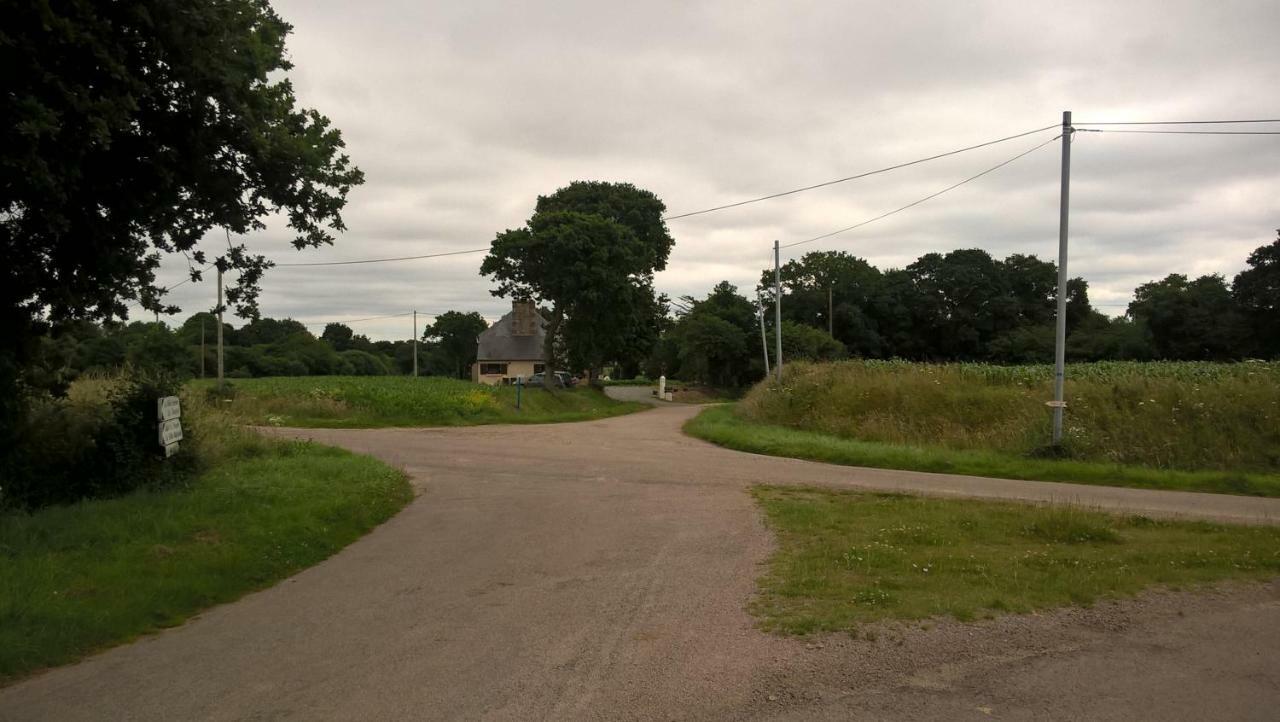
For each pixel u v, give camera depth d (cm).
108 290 1162
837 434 2467
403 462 1795
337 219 1226
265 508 1050
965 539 931
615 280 4831
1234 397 2005
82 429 1148
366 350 12781
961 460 1812
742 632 596
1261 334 5394
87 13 831
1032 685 488
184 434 1288
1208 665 523
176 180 1041
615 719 443
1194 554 836
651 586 745
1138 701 464
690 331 6688
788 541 933
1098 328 7238
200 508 1014
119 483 1136
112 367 1934
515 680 507
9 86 811
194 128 1008
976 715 444
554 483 1491
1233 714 446
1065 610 641
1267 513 1198
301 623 657
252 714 461
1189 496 1398
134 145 994
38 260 1052
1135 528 1021
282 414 2942
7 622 591
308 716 455
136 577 740
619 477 1567
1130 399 2103
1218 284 6125
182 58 935
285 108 1170
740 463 1827
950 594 683
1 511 954
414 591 756
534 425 3131
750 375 6831
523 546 948
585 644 579
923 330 8044
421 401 3231
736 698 470
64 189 894
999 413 2253
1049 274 8088
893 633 584
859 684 490
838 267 8344
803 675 505
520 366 8481
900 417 2406
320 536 978
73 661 566
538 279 4844
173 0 895
